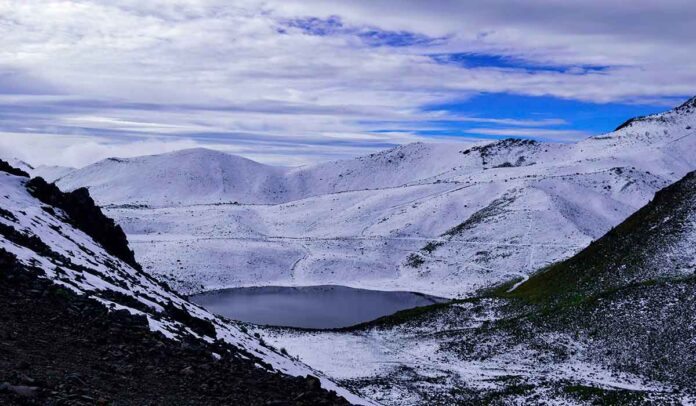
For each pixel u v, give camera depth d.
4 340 10.96
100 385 9.99
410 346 56.16
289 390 14.88
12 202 29.00
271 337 61.25
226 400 11.64
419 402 36.16
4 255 16.22
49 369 10.00
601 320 47.53
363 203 182.75
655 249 56.41
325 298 98.38
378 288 107.38
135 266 37.94
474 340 53.62
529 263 110.12
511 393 37.81
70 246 26.45
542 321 52.16
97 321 14.18
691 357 38.78
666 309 44.91
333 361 50.12
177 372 12.59
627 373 39.75
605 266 59.44
